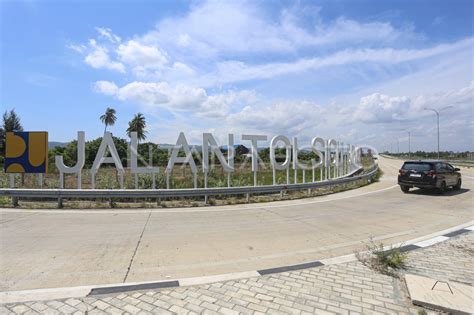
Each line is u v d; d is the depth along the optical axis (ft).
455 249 18.70
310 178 74.79
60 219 27.53
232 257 17.48
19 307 11.18
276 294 12.30
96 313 10.74
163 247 19.24
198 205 36.04
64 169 38.14
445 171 48.62
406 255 16.63
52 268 15.44
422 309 11.02
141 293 12.43
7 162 38.81
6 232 22.71
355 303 11.52
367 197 44.06
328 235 22.59
